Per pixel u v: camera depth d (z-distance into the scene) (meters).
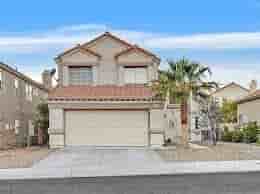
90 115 29.11
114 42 31.84
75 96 29.00
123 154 23.80
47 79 44.19
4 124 29.30
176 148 28.02
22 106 34.31
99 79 31.45
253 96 37.44
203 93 28.30
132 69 31.47
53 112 28.83
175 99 28.09
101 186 13.05
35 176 15.87
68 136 28.97
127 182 13.84
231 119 49.59
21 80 34.09
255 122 36.41
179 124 35.00
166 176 15.26
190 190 11.95
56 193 11.89
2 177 15.65
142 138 28.89
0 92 28.52
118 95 29.41
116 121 29.03
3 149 28.48
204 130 38.00
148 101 28.66
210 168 17.20
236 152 24.62
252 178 14.39
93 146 28.89
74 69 31.62
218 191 11.74
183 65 28.03
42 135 37.41
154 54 31.23
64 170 17.16
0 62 28.16
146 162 19.50
